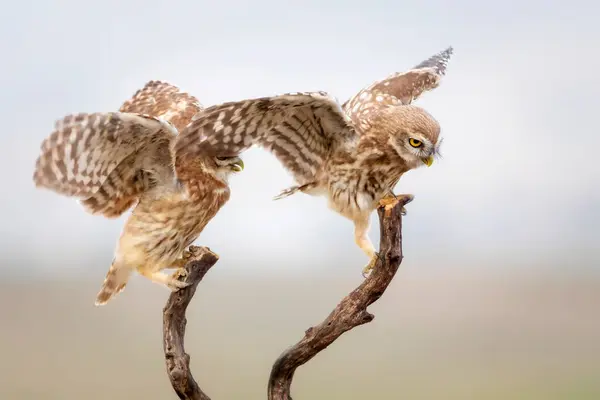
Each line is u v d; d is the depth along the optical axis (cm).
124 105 1221
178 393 977
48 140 941
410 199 961
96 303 1116
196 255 1009
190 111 1184
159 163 1069
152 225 1094
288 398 1011
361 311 962
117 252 1107
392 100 1289
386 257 944
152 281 1074
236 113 995
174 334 979
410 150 1158
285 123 1091
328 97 1048
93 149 990
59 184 988
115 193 1080
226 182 1160
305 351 980
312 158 1150
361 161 1159
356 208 1184
